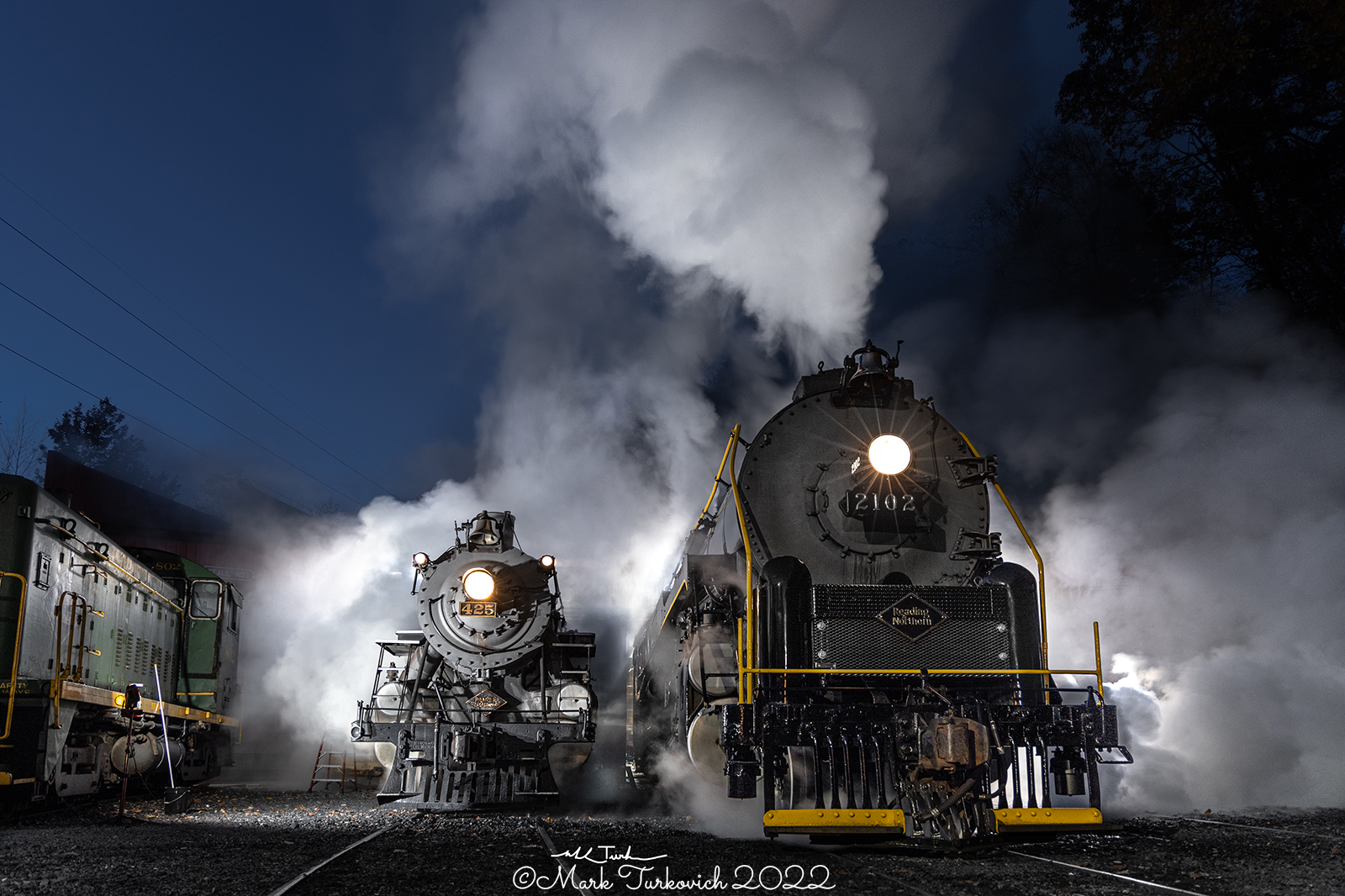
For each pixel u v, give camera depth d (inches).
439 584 541.0
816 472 386.3
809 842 308.0
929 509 382.9
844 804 303.3
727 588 406.9
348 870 245.3
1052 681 324.8
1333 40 759.1
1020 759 308.5
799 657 319.0
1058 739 308.2
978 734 287.4
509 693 527.5
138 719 494.3
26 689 413.1
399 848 291.1
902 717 302.5
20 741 406.0
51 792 422.6
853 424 393.7
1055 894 210.1
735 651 387.2
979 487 388.8
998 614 329.7
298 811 449.1
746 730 302.4
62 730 430.0
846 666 320.8
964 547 378.3
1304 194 898.1
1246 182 940.0
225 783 733.9
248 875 236.2
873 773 301.1
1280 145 900.0
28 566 426.6
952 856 275.1
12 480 432.5
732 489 378.6
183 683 665.0
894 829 280.2
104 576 523.8
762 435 390.6
